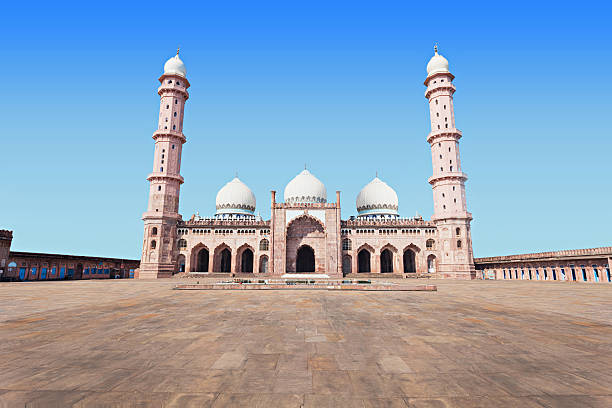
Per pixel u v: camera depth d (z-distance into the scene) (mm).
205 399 4043
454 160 55000
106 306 12859
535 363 5496
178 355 5910
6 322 9250
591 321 9492
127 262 65625
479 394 4211
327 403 3941
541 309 12078
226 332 7859
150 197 54000
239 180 69688
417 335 7559
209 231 56812
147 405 3865
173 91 56938
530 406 3842
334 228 55594
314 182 66812
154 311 11391
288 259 56562
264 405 3883
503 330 8133
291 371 5078
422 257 56344
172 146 55719
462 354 6023
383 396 4148
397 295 17547
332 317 10055
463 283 34719
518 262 48750
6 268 41344
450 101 57156
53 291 21203
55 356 5844
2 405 3830
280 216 55750
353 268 56344
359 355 5938
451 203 54000
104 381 4629
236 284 22766
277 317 10062
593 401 3990
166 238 53344
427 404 3908
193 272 54531
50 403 3916
